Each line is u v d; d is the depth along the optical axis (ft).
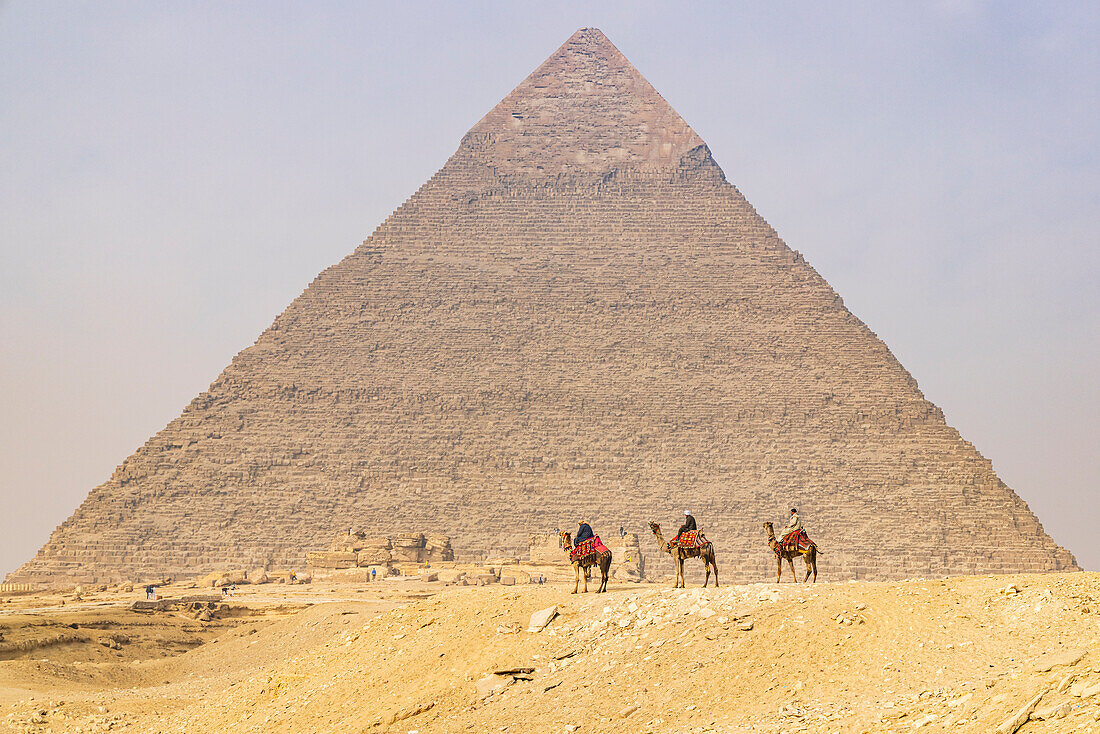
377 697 301.22
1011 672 234.17
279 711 314.55
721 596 297.53
